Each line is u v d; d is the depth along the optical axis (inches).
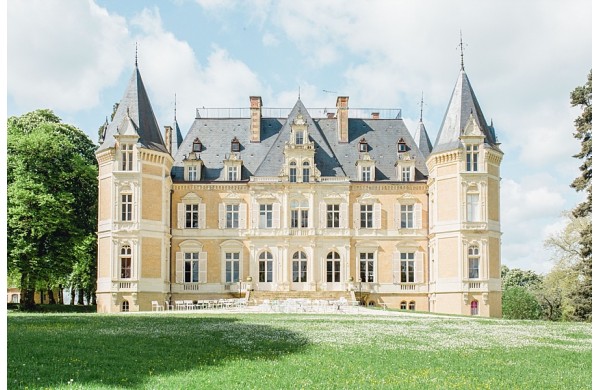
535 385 740.7
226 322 1370.6
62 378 688.4
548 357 947.3
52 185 2395.4
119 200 2308.1
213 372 753.6
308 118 2664.9
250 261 2532.0
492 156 2363.4
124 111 2379.4
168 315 1679.4
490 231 2329.0
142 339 1007.6
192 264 2549.2
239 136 2682.1
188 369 771.4
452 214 2345.0
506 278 4773.6
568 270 2815.0
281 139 2625.5
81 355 830.5
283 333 1151.6
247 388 674.8
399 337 1143.6
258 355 887.1
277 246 2536.9
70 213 2420.0
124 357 832.9
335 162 2596.0
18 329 1115.3
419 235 2556.6
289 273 2527.1
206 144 2659.9
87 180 2534.5
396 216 2568.9
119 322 1330.0
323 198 2561.5
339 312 1963.6
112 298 2263.8
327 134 2699.3
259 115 2682.1
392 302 2529.5
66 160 2450.8
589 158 2161.7
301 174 2559.1
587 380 772.0
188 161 2573.8
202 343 987.9
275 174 2561.5
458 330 1318.9
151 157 2349.9
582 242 2365.9
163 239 2369.6
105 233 2324.1
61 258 2372.0
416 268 2544.3
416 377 759.1
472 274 2314.2
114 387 659.4
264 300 2354.8
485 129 2389.3
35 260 2282.2
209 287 2529.5
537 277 4714.6
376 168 2610.7
